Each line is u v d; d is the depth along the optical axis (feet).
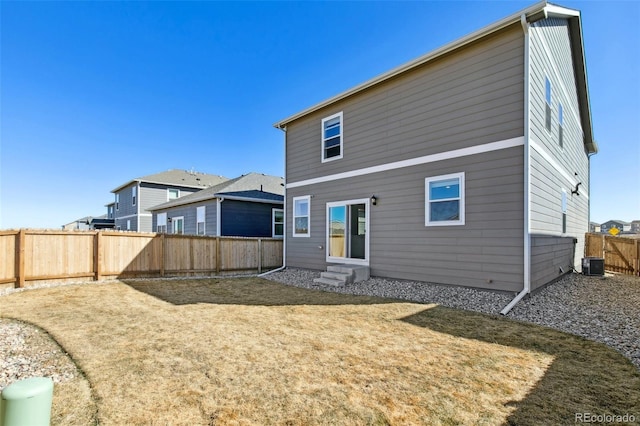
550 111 26.45
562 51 31.22
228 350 13.39
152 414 8.67
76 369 11.53
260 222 57.57
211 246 38.52
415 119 27.32
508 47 22.04
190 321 17.92
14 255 26.66
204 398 9.52
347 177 33.30
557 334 15.31
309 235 37.86
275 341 14.49
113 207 114.83
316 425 8.16
